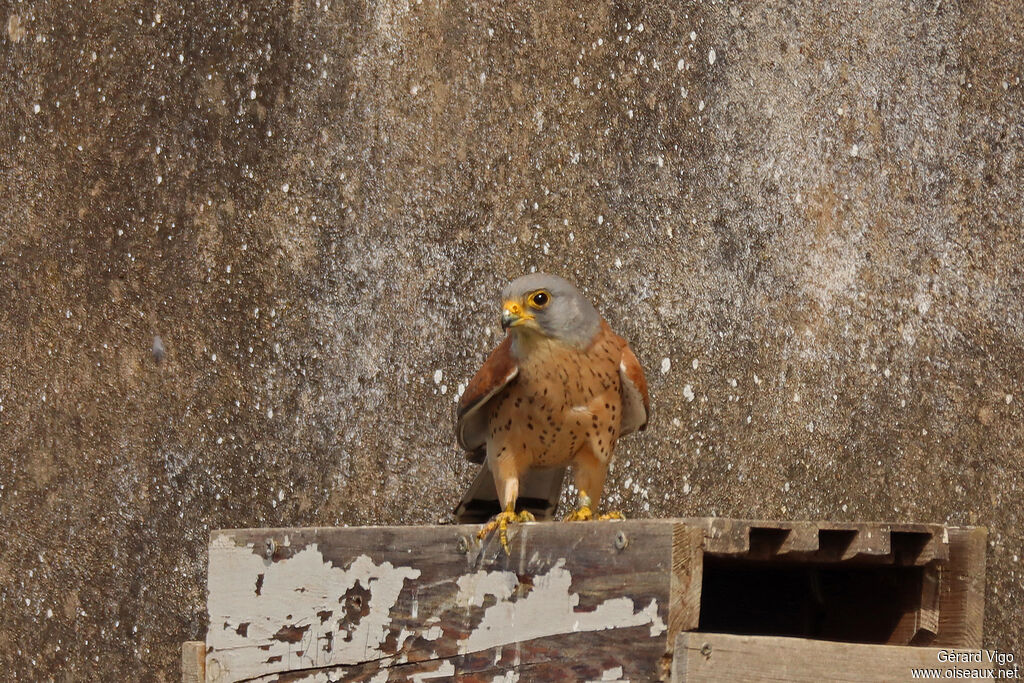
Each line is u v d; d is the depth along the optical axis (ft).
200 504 33.47
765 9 35.09
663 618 18.39
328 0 35.53
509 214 34.45
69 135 35.68
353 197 34.76
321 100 35.14
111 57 35.73
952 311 33.63
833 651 19.38
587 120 34.86
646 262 34.12
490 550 20.76
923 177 34.32
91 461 34.09
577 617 19.42
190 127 35.17
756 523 19.19
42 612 33.55
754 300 33.91
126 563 33.40
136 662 32.78
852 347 33.63
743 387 33.50
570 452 24.43
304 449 33.68
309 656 22.49
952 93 34.55
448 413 33.63
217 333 34.32
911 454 32.96
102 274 34.83
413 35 35.29
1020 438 32.89
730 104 34.81
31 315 35.09
